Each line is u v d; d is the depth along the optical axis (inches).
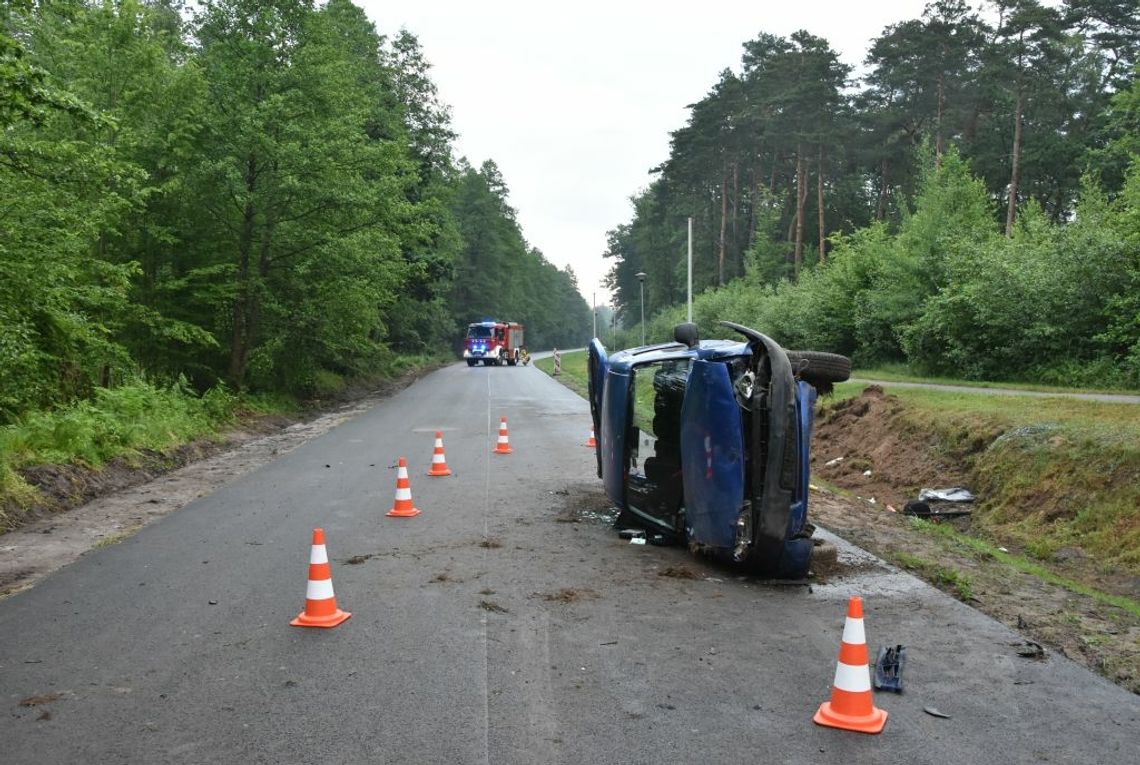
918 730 174.6
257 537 350.0
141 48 680.4
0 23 384.8
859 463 638.5
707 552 312.7
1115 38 1918.1
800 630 236.2
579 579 287.1
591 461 568.7
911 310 1152.8
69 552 327.6
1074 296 836.0
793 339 1501.0
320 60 845.8
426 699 188.7
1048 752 165.3
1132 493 408.8
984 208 1218.6
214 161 789.2
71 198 515.8
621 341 3442.4
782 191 2711.6
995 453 520.7
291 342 966.4
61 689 194.9
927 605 261.4
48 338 538.0
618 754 163.2
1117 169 1731.1
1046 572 344.8
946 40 2023.9
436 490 460.1
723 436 278.2
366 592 271.9
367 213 904.9
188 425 643.5
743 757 162.2
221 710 183.2
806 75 2208.4
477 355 2546.8
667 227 3799.2
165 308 791.7
